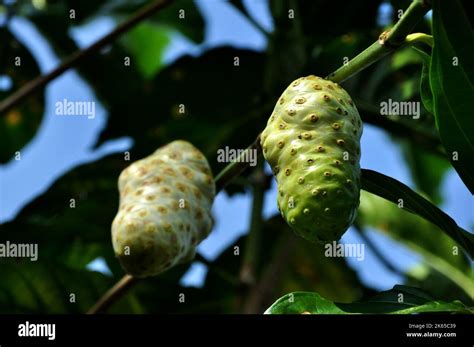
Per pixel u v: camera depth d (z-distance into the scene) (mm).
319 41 2881
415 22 1526
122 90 3521
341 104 1488
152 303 2842
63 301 2471
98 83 3516
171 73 3033
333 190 1396
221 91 3037
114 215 2762
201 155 1780
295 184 1418
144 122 3039
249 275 2660
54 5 3590
